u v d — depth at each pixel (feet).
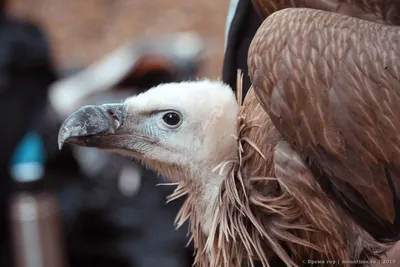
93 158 29.12
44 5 61.98
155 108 16.62
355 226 15.17
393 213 14.99
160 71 31.42
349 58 14.84
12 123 29.25
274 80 14.83
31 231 27.68
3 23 30.68
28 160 28.60
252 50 15.17
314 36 14.92
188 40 37.47
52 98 32.19
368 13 16.48
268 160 15.40
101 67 36.86
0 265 29.53
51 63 31.14
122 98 31.58
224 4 55.31
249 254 15.40
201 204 16.21
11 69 29.73
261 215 15.56
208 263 16.24
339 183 14.94
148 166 17.06
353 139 14.74
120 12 58.95
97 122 16.75
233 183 15.62
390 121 14.78
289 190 15.05
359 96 14.73
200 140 16.19
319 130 14.74
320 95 14.73
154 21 56.80
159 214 28.25
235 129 16.01
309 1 16.61
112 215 28.45
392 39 15.17
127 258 28.02
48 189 28.32
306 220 15.28
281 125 14.89
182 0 56.75
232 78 17.65
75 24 59.77
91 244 28.60
